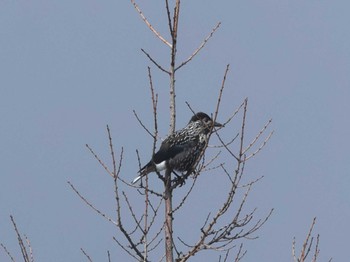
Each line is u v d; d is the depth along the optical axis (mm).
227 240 13109
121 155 12547
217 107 12805
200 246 13102
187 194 13547
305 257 11914
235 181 12750
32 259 12211
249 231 13172
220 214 12922
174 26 13828
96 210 12648
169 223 13609
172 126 13930
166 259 13469
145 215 12562
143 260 12672
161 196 13844
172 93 13953
